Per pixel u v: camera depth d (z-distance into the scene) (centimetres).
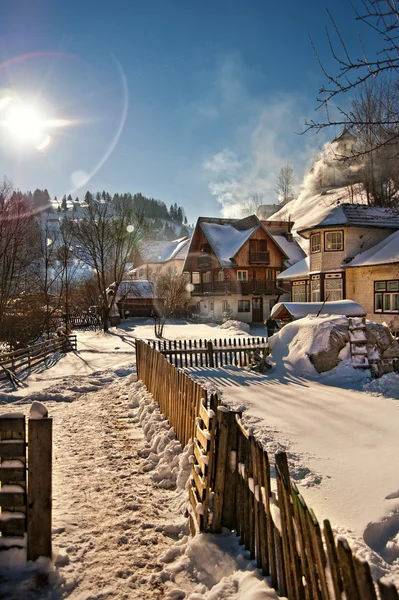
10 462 360
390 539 389
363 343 1223
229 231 4781
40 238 2673
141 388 1098
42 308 2448
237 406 875
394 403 863
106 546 398
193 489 438
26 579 338
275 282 4503
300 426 728
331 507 437
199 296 4916
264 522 321
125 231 3953
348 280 2828
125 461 627
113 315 4416
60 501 492
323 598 226
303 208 8062
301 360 1241
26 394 1120
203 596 319
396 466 532
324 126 469
